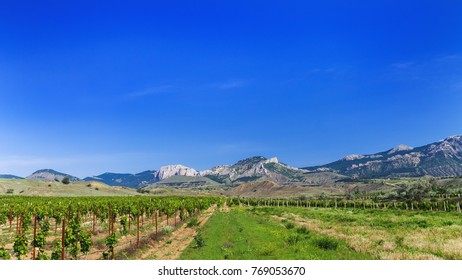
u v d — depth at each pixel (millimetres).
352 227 43500
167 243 37375
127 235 45312
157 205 73000
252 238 36844
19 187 174125
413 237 32156
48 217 56469
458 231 35531
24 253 26828
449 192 159500
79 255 31578
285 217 65125
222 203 128875
